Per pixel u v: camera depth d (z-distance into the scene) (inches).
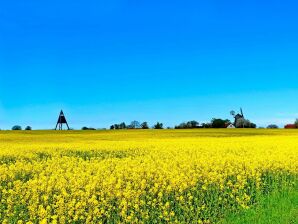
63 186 578.2
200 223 457.7
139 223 455.8
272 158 840.9
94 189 549.0
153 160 897.5
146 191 574.2
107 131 2883.9
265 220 456.4
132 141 1702.8
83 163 839.7
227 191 599.8
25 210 490.3
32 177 737.0
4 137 2187.5
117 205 508.7
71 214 456.4
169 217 472.4
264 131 2738.7
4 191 541.0
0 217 463.8
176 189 568.7
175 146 1261.1
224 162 779.4
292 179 711.7
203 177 652.1
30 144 1565.0
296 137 1916.8
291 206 508.4
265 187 641.0
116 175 668.7
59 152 1167.6
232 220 472.7
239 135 2357.3
